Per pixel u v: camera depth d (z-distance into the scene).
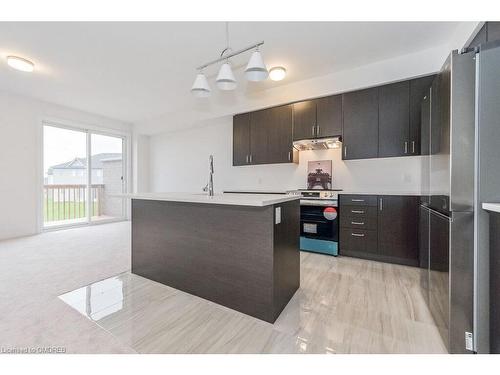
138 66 3.07
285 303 1.90
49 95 4.12
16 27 2.26
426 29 2.31
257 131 3.99
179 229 2.19
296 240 2.14
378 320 1.70
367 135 3.06
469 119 1.30
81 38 2.45
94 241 3.84
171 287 2.25
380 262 2.87
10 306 1.85
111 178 5.89
